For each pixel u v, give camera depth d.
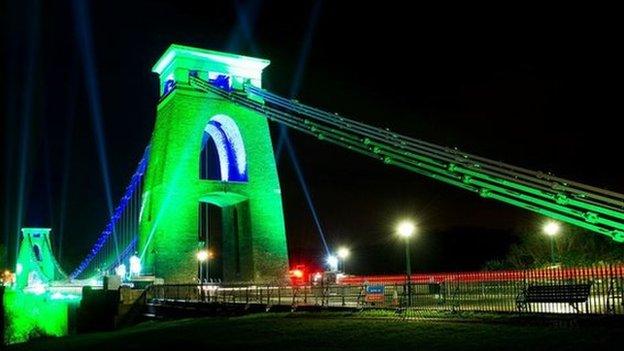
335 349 15.87
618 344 13.52
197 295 38.31
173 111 47.47
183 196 46.28
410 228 23.92
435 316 19.83
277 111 40.53
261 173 48.94
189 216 46.06
